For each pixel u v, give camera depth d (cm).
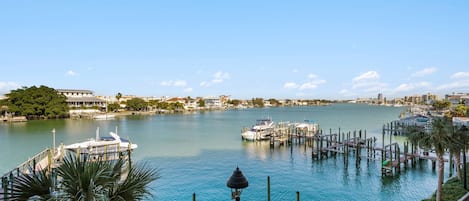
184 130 7662
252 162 3766
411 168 3328
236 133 6950
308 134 5691
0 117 9419
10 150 4538
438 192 2008
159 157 4050
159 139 5881
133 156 4106
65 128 7781
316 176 3103
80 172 739
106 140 4025
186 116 14300
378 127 8238
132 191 775
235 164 3647
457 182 2441
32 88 9731
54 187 731
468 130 2191
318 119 11694
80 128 7838
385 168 3089
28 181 745
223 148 4809
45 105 9800
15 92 9506
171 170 3334
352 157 4022
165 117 13350
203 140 5750
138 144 5228
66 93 13738
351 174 3169
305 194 2578
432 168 3303
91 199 703
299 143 5225
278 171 3312
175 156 4128
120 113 14375
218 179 3003
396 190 2656
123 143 3938
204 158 3997
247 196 2534
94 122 9906
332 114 15700
